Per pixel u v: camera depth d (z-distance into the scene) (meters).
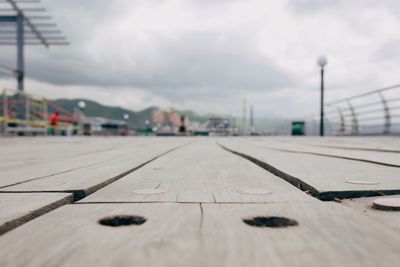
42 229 1.18
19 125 27.08
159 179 2.50
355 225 1.22
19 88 31.97
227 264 0.86
